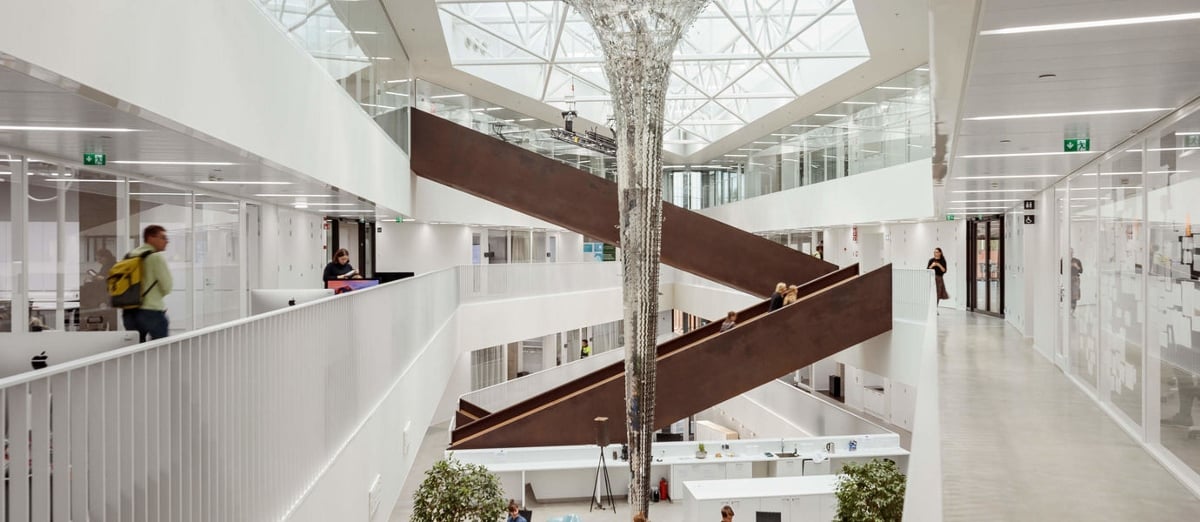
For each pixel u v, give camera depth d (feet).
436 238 103.19
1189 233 24.71
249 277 54.54
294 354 25.52
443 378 72.43
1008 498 21.12
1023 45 19.24
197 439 17.58
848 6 74.90
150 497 15.66
